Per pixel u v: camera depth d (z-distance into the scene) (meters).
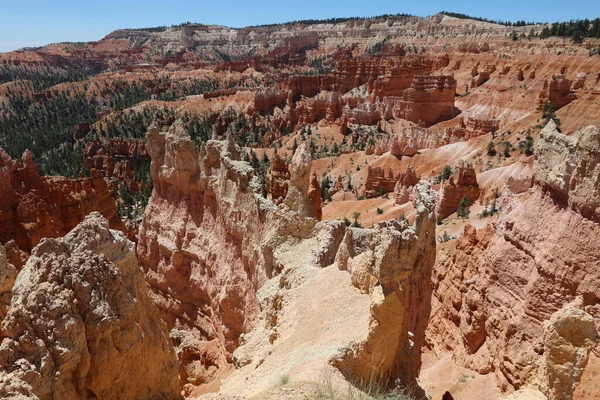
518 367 25.92
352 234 29.02
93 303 15.80
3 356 13.11
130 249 19.67
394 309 18.39
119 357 16.45
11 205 46.38
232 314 37.72
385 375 19.08
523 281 29.05
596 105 127.44
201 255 42.19
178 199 45.25
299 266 29.31
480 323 32.00
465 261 36.28
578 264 25.52
